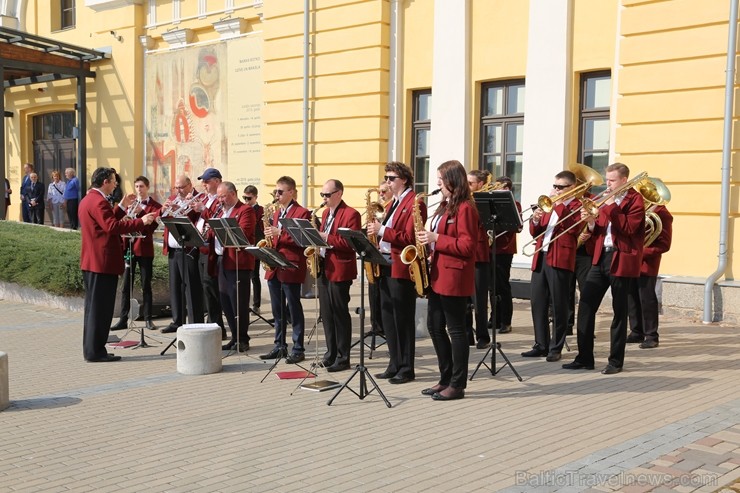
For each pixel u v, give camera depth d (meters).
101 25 20.30
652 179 8.84
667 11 10.72
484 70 13.23
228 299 8.67
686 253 10.73
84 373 7.77
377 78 14.38
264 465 5.02
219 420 6.04
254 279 11.09
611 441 5.41
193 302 9.42
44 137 22.98
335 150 15.06
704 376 7.28
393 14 14.36
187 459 5.15
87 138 20.91
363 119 14.62
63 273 11.75
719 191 10.40
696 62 10.52
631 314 8.93
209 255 8.88
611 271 7.31
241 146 17.44
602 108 11.93
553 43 12.17
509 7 12.87
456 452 5.22
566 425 5.79
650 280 8.64
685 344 8.83
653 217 8.59
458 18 13.37
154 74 19.34
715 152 10.42
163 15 19.11
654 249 8.60
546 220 8.26
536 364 7.93
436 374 7.52
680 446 5.26
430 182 13.93
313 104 15.34
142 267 10.12
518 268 12.29
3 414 6.29
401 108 14.41
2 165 18.81
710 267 10.54
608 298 11.32
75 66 19.94
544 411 6.18
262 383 7.26
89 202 8.20
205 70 18.14
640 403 6.38
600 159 12.02
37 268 12.23
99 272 8.19
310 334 8.95
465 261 6.36
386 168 7.07
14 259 12.80
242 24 17.28
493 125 13.38
